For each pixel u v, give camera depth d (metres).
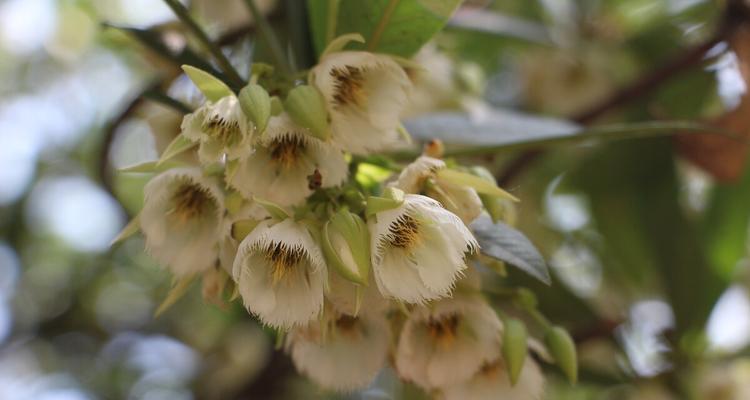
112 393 0.96
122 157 0.79
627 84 0.68
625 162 0.69
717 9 0.69
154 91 0.50
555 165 0.73
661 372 0.65
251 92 0.44
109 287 1.00
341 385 0.48
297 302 0.45
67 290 1.01
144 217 0.47
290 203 0.46
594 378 0.64
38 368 0.99
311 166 0.46
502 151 0.51
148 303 0.99
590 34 0.77
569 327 0.65
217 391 0.79
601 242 0.73
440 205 0.45
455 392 0.48
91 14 0.83
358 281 0.44
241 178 0.45
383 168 0.48
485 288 0.49
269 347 0.72
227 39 0.57
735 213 0.67
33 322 0.99
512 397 0.48
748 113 0.63
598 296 0.74
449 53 0.63
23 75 1.00
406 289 0.44
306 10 0.52
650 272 0.71
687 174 0.73
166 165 0.47
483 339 0.48
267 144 0.45
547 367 0.57
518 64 0.79
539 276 0.45
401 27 0.49
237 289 0.45
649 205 0.69
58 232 1.01
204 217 0.47
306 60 0.52
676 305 0.67
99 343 0.98
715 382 0.64
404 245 0.45
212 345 0.85
